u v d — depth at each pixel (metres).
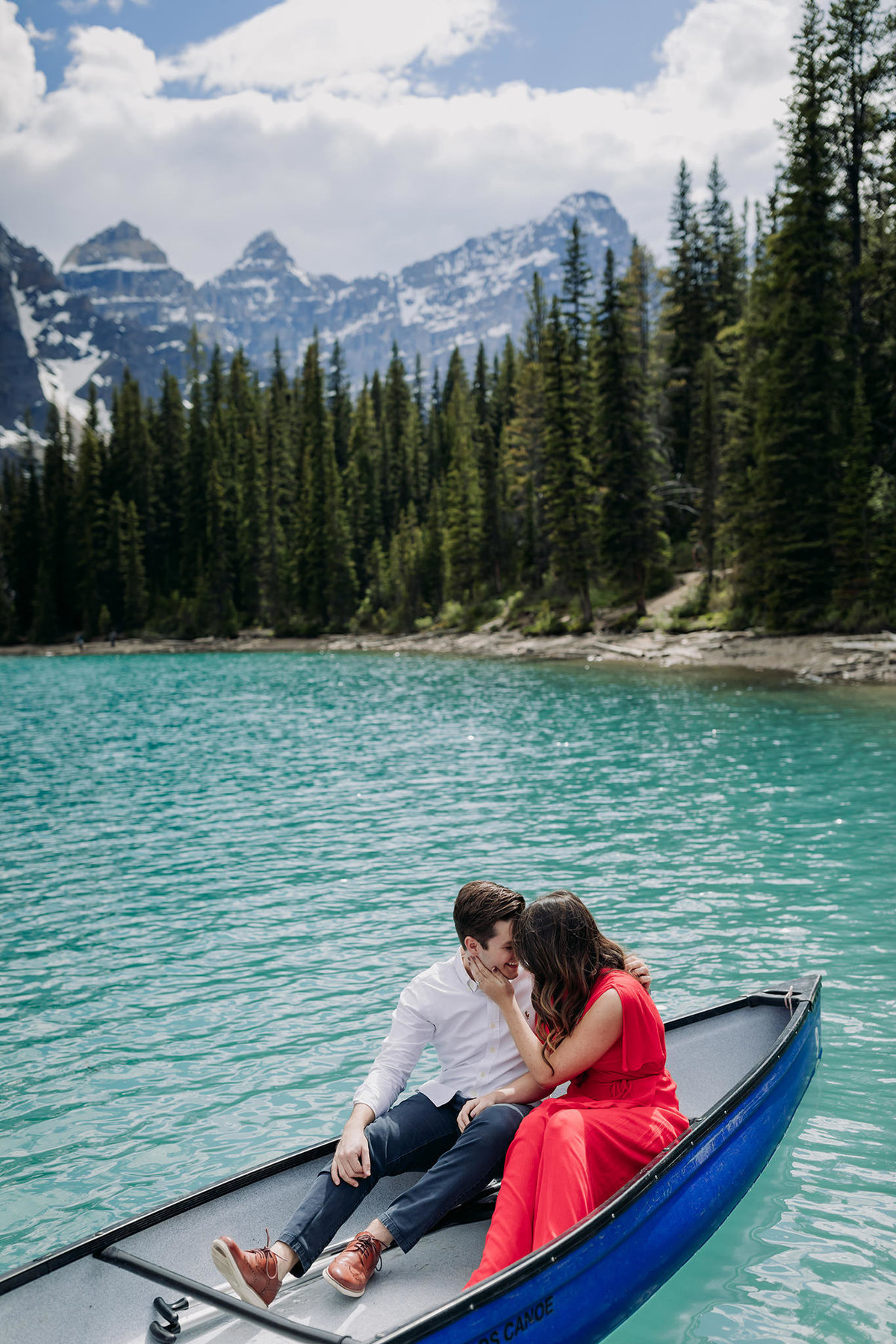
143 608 92.31
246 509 90.00
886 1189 4.29
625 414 48.12
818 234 39.59
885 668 29.12
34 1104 5.37
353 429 103.25
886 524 35.41
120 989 6.99
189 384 129.38
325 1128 5.02
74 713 28.67
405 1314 3.40
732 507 42.28
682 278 64.38
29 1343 3.11
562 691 29.33
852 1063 5.50
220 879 9.84
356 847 10.98
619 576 50.19
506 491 70.19
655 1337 3.41
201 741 21.11
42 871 10.38
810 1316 3.50
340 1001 6.63
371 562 83.06
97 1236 3.48
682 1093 4.62
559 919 3.79
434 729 21.72
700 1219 3.88
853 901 8.44
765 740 17.91
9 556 103.06
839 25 38.97
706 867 9.63
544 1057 3.85
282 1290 3.54
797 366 39.00
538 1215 3.47
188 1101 5.36
